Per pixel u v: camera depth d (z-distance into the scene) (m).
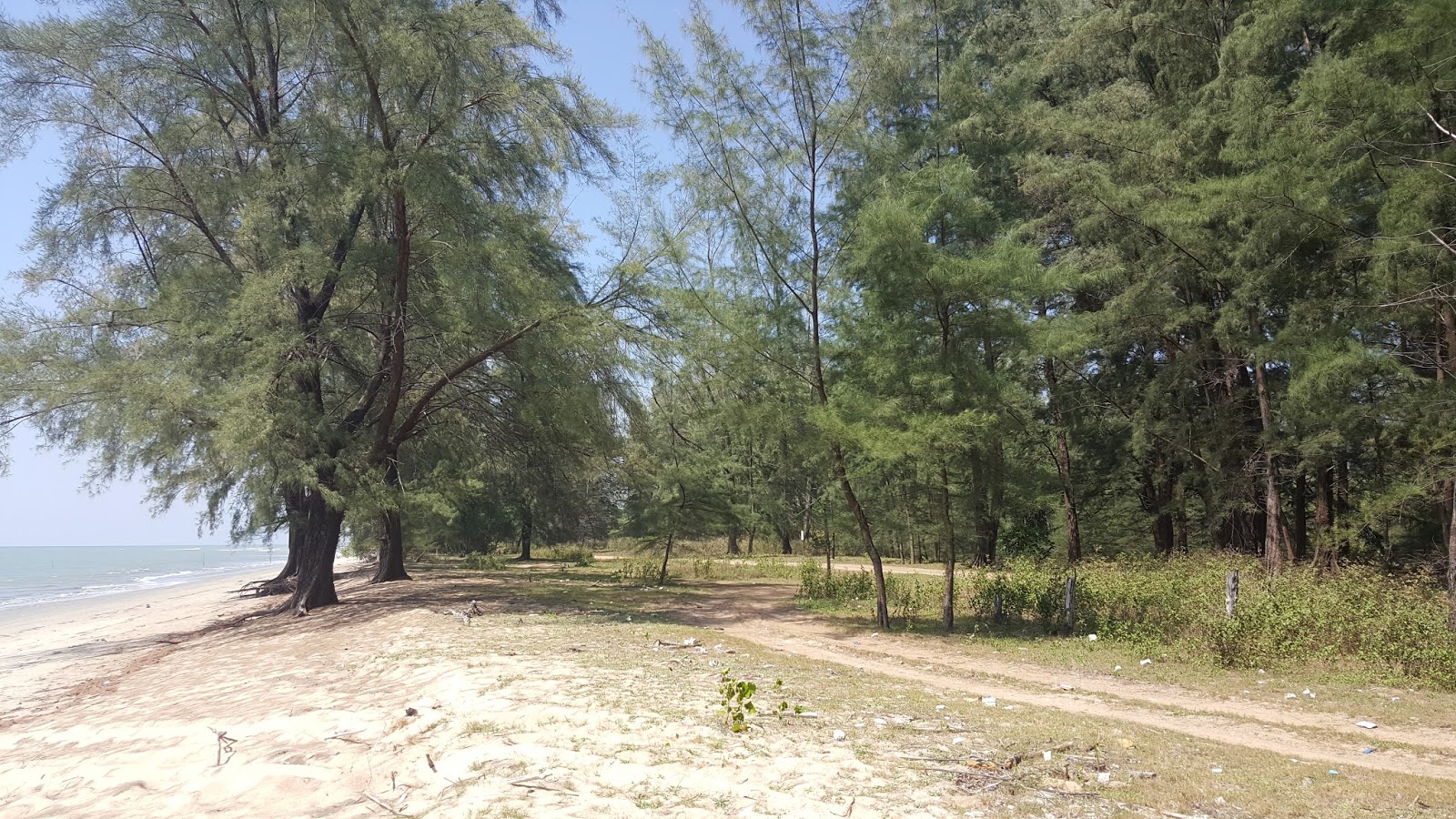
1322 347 15.25
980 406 14.08
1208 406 23.16
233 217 19.20
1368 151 13.70
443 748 6.88
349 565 47.31
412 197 17.19
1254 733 7.84
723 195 15.80
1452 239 12.93
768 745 6.64
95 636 21.97
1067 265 19.00
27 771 7.98
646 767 6.08
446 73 17.11
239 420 15.45
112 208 19.08
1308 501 27.22
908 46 15.51
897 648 13.35
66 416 16.88
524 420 20.48
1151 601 14.06
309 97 19.75
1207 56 21.25
